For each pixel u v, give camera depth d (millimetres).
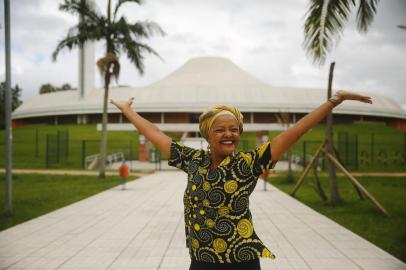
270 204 11945
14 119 82188
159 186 17297
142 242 7059
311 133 50094
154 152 33375
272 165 2279
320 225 8641
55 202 12250
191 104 64188
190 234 2314
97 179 20750
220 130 2252
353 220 9336
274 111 65438
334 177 12070
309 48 10000
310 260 5941
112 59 19859
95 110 67625
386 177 21875
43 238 7363
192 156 2400
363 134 50250
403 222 9055
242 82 86750
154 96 67250
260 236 7594
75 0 18969
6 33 9898
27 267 5602
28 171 26031
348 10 9555
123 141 44406
